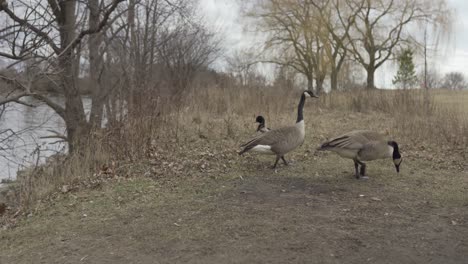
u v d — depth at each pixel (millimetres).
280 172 8438
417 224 5746
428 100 16172
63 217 6434
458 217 6000
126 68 15008
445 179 7934
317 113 17578
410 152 10164
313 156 9820
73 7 11992
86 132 11492
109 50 15711
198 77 23453
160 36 21625
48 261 5023
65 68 11500
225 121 12266
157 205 6703
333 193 7090
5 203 8211
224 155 9719
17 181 9609
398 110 16234
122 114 10695
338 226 5668
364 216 6035
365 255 4836
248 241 5246
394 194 7023
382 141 7609
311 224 5734
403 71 29984
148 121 10445
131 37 16219
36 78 10594
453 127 11625
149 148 9844
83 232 5809
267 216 6047
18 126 13328
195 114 13828
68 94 12500
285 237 5328
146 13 17109
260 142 8281
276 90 19531
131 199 7051
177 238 5422
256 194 7082
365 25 34812
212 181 7895
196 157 9562
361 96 19219
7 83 10484
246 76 20750
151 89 12156
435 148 10594
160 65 20688
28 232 5973
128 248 5219
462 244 5117
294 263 4672
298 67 36000
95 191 7543
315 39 32562
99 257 5020
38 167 9391
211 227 5715
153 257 4941
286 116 15133
